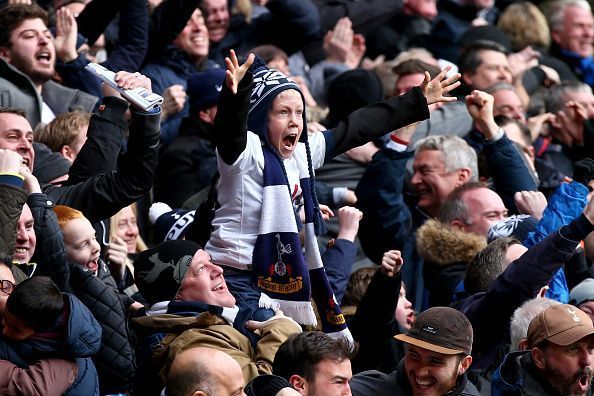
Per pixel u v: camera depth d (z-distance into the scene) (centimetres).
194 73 2969
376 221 2506
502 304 2108
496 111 3019
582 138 3175
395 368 2164
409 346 1888
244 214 1944
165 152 2680
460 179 2642
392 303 2119
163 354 1859
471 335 1895
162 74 2934
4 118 2080
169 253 1941
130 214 2345
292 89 1955
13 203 1809
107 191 2055
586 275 2444
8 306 1689
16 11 2486
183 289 1927
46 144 2317
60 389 1684
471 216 2478
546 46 3772
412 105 2105
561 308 1939
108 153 2189
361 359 2131
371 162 2517
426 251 2431
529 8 3784
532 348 1941
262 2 3312
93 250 1967
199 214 2044
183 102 2811
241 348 1873
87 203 2056
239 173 1930
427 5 3638
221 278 1938
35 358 1694
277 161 1947
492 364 2134
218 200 1970
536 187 2670
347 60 3378
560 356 1917
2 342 1692
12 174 1859
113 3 2731
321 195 2523
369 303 2119
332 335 1969
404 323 2278
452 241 2412
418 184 2662
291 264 1931
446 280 2394
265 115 1939
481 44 3225
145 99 1997
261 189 1941
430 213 2664
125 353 1902
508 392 1947
